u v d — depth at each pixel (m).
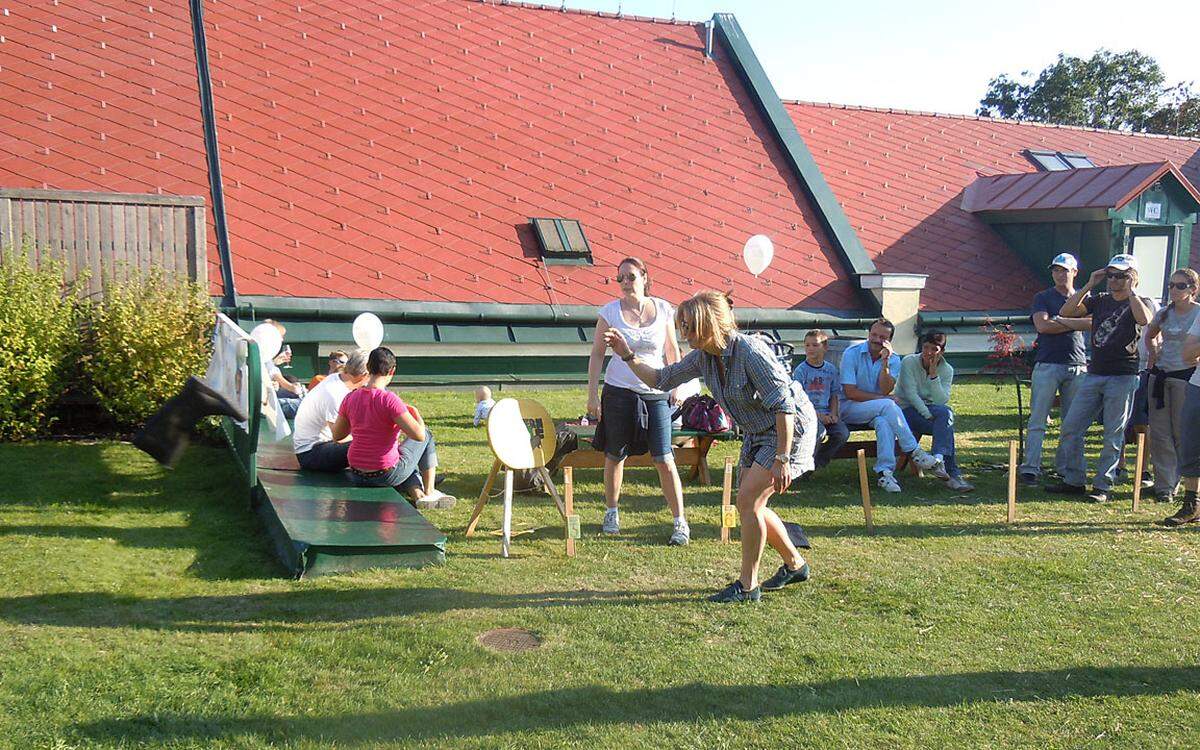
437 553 5.99
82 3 15.27
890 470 8.53
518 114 17.09
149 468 8.36
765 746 3.81
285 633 4.83
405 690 4.23
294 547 5.72
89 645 4.60
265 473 7.35
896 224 19.09
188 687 4.20
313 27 16.83
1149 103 44.84
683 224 16.55
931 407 8.85
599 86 18.34
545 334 14.60
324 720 3.96
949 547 6.70
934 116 22.75
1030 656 4.72
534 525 7.11
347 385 7.70
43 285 9.38
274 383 10.03
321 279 13.51
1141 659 4.70
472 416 11.88
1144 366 9.44
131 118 13.95
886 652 4.75
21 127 13.14
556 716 4.04
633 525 7.21
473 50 17.88
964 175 21.02
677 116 18.45
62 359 9.47
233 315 12.71
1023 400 14.46
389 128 15.83
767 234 17.06
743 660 4.63
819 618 5.23
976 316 17.47
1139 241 18.36
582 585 5.73
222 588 5.45
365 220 14.45
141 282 10.03
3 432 9.20
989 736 3.91
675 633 4.97
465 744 3.79
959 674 4.49
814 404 8.65
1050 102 45.72
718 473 9.24
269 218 13.87
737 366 5.27
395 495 6.91
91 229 9.95
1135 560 6.39
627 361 5.68
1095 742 3.87
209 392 6.86
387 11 17.80
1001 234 19.77
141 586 5.43
